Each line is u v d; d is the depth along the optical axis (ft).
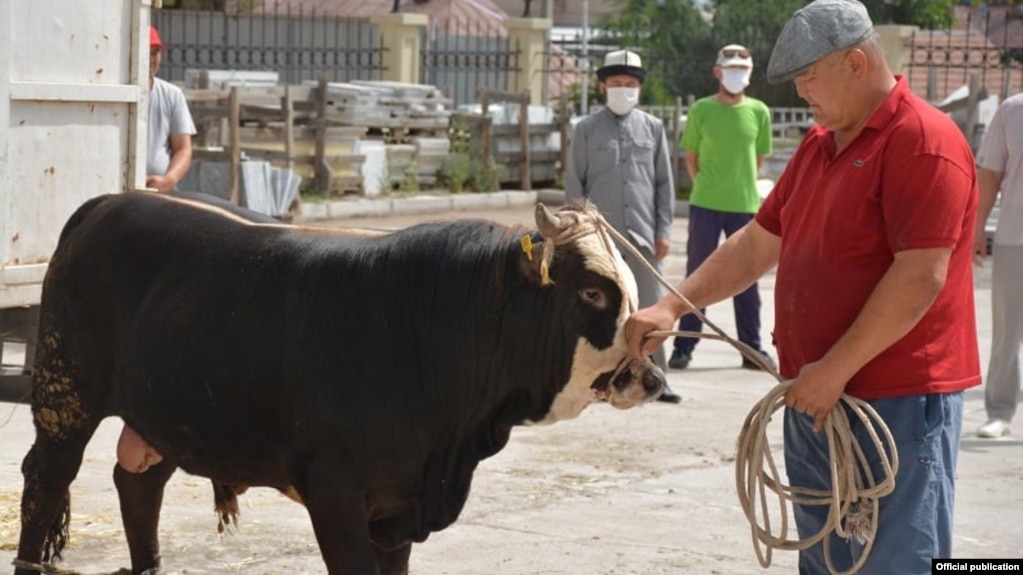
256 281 21.16
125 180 34.76
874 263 18.33
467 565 26.81
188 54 117.29
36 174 32.60
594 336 19.85
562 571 26.58
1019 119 36.35
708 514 30.78
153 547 25.11
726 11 131.13
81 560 26.27
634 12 146.61
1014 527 30.12
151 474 24.48
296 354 20.52
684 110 109.50
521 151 101.60
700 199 47.73
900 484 18.45
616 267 19.97
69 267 23.12
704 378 46.03
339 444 20.36
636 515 30.50
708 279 20.79
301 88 87.56
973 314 19.06
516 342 20.34
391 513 21.24
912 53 106.11
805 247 18.93
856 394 18.54
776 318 19.58
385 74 114.62
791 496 19.10
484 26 149.79
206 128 80.79
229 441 21.38
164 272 22.08
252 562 26.48
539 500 31.35
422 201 92.12
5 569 25.45
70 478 23.94
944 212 17.66
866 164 18.15
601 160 41.57
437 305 20.45
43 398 23.62
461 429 20.88
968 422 40.16
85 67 33.42
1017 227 36.88
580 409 20.61
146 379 21.86
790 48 18.26
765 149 48.19
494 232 20.80
